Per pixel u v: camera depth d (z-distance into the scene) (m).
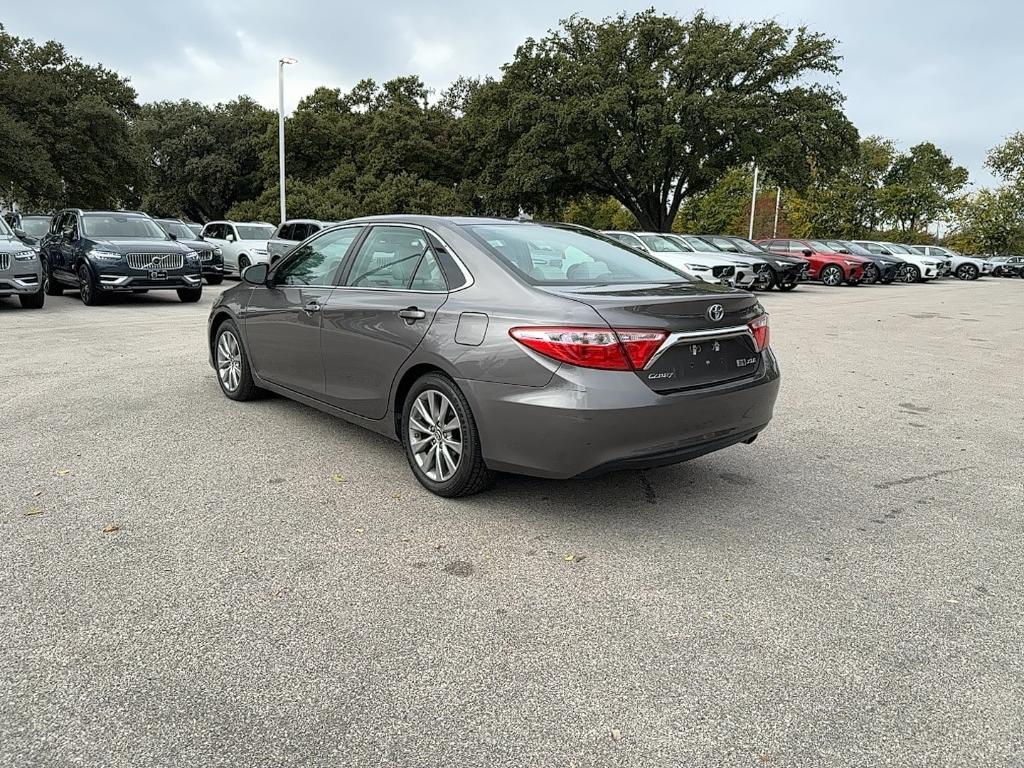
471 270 3.85
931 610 2.94
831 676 2.48
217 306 5.91
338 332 4.46
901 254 32.06
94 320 10.97
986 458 5.00
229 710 2.24
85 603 2.82
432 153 41.06
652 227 35.78
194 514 3.68
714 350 3.63
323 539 3.44
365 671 2.45
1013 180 53.66
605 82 30.66
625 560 3.31
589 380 3.27
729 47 29.80
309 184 41.94
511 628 2.73
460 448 3.78
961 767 2.07
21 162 29.98
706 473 4.55
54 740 2.09
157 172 49.91
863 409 6.37
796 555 3.41
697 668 2.51
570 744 2.13
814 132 30.16
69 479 4.11
